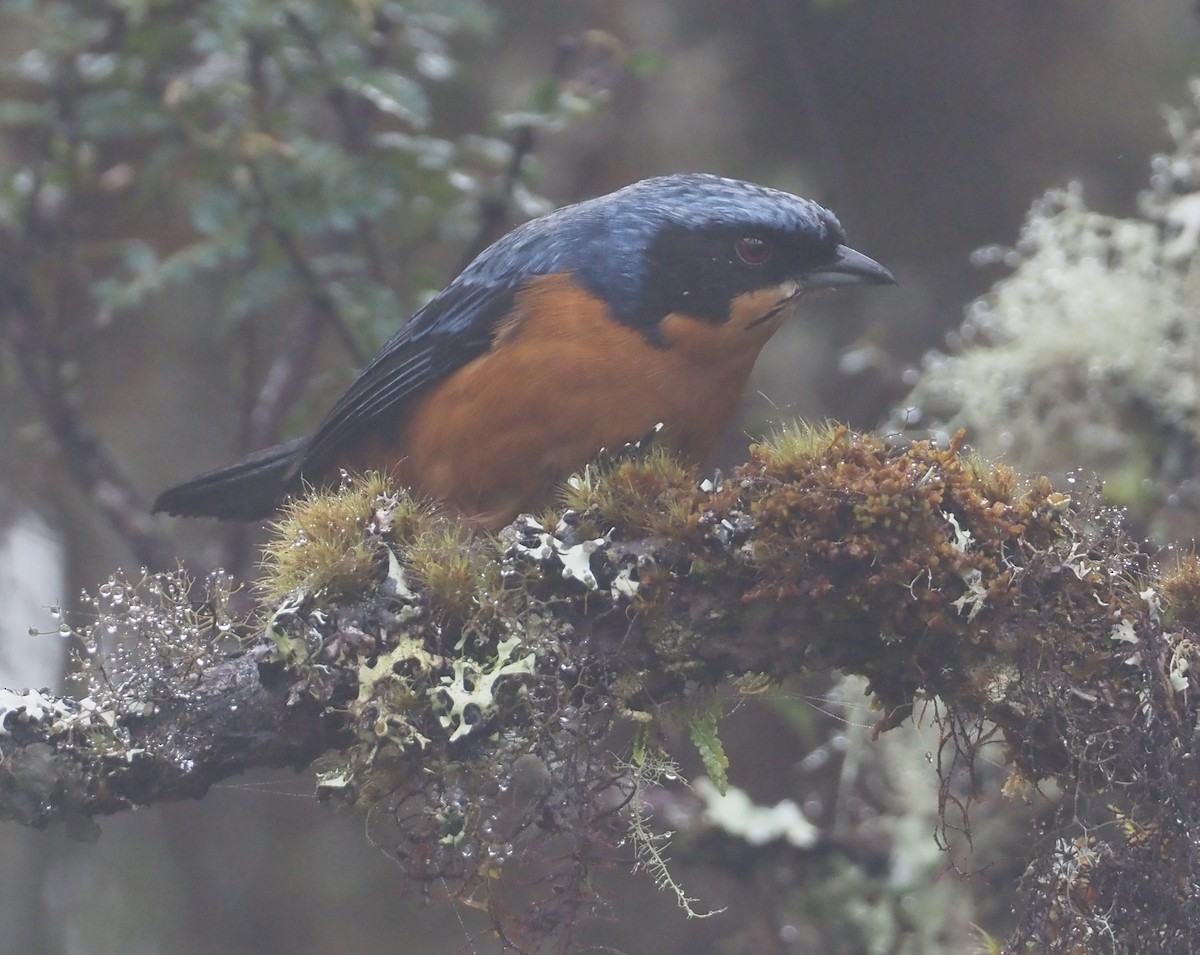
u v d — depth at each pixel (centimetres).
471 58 1366
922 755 944
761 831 994
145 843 1650
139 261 1018
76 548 1492
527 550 615
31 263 1143
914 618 593
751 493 618
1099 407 1033
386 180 1004
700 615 611
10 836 1592
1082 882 589
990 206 1502
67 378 1177
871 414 1383
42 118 1104
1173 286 1033
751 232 850
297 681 597
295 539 636
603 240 849
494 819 590
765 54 1513
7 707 583
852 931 966
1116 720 581
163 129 1044
